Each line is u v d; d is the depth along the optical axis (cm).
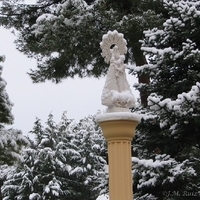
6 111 1706
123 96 725
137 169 1102
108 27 1498
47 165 2933
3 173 3116
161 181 1095
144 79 1552
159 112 1073
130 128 703
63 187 2917
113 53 748
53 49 1527
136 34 1469
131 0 1525
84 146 3023
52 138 3062
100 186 1430
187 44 1128
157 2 1511
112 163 698
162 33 1220
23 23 1772
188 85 1162
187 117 1070
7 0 1741
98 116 710
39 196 2780
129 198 689
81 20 1488
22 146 1773
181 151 1216
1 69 1753
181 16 1189
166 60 1154
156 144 1218
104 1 1529
